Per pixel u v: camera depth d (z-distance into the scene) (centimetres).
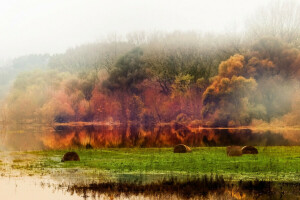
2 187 2020
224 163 2688
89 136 6419
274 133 6731
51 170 2534
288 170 2411
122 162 2809
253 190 1917
